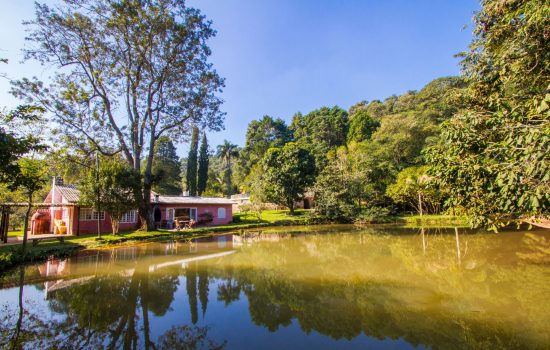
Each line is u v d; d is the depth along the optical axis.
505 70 5.56
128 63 20.17
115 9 17.72
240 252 13.85
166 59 20.38
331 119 64.62
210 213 28.75
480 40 7.14
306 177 35.38
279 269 10.16
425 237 17.42
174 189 50.22
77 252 14.23
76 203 18.88
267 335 5.12
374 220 28.97
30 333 5.21
